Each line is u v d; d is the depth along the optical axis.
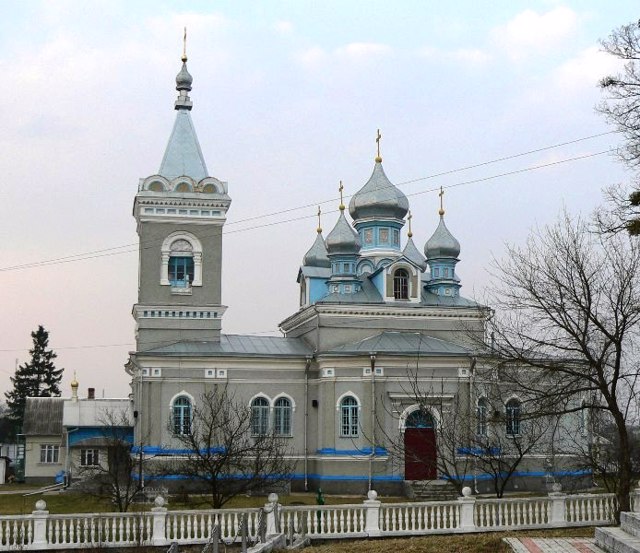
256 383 62.56
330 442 60.28
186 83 68.06
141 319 63.50
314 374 63.53
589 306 36.19
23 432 84.31
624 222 32.41
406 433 59.94
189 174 65.69
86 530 32.50
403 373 60.72
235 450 51.59
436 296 69.38
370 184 72.06
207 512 33.38
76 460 71.56
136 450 59.03
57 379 125.69
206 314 64.44
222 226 65.44
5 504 54.56
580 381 38.62
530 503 36.41
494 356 38.56
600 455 46.25
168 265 64.56
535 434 50.88
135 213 67.56
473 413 52.00
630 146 31.86
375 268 70.00
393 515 35.06
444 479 55.56
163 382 61.16
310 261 77.25
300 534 33.97
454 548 29.45
